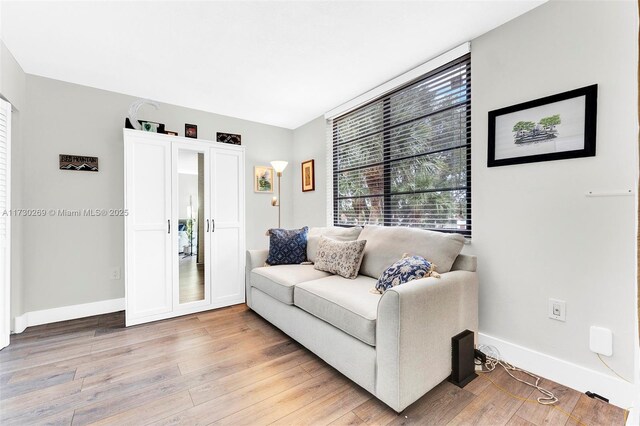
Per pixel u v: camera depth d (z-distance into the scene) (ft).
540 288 5.75
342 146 11.39
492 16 5.98
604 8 4.93
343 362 5.52
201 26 6.23
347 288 6.45
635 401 2.39
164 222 8.93
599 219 5.04
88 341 7.38
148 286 8.66
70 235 8.95
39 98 8.47
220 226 10.00
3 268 7.04
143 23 6.12
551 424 4.43
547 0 5.53
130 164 8.38
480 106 6.67
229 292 10.21
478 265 6.74
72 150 8.96
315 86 9.30
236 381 5.64
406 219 8.73
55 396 5.16
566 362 5.41
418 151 8.34
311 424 4.48
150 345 7.18
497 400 5.00
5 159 7.16
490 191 6.51
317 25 6.22
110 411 4.77
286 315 7.39
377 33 6.52
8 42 6.81
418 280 5.16
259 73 8.39
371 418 4.60
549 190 5.62
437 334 5.10
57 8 5.62
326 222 11.96
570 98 5.28
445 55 7.28
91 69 8.13
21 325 7.98
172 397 5.14
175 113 10.87
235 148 10.32
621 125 4.79
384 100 9.43
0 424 4.48
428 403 4.94
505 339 6.28
